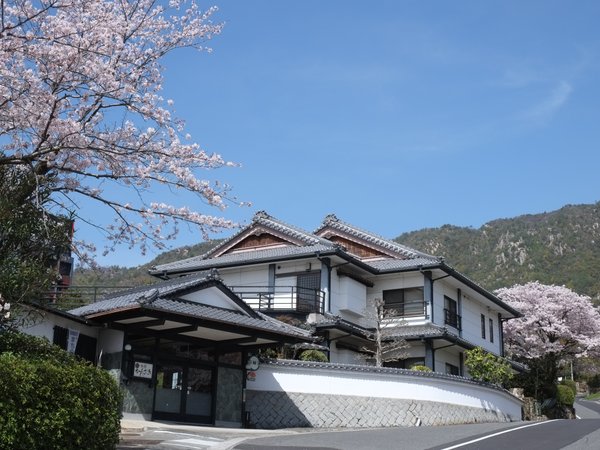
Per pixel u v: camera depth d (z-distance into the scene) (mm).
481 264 105688
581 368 67375
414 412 22578
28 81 11820
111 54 12883
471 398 25359
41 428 8477
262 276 29719
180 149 13109
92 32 12414
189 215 13109
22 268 10539
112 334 17938
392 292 30734
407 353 29516
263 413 20219
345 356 28516
